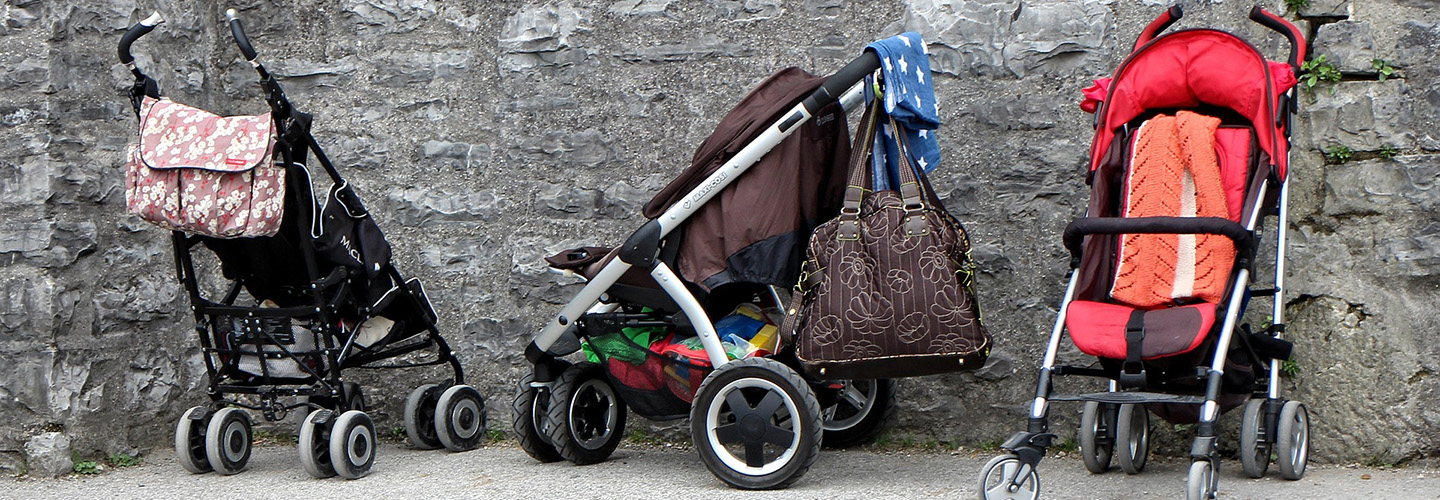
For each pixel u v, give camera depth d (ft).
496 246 16.75
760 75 15.98
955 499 12.52
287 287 14.66
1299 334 14.24
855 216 12.81
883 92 13.08
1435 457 13.76
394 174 16.99
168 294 16.33
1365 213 13.93
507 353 16.70
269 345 14.56
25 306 14.56
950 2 15.42
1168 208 12.74
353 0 17.08
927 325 12.47
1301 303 14.29
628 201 16.34
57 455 14.55
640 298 13.79
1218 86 12.67
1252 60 12.47
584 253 14.61
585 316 14.16
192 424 14.47
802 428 12.73
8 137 14.73
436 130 16.89
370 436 14.49
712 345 13.23
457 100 16.83
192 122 13.41
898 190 13.32
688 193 13.26
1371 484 12.93
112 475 14.71
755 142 12.94
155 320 16.11
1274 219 14.33
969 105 15.37
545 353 14.47
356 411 14.33
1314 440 14.12
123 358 15.56
